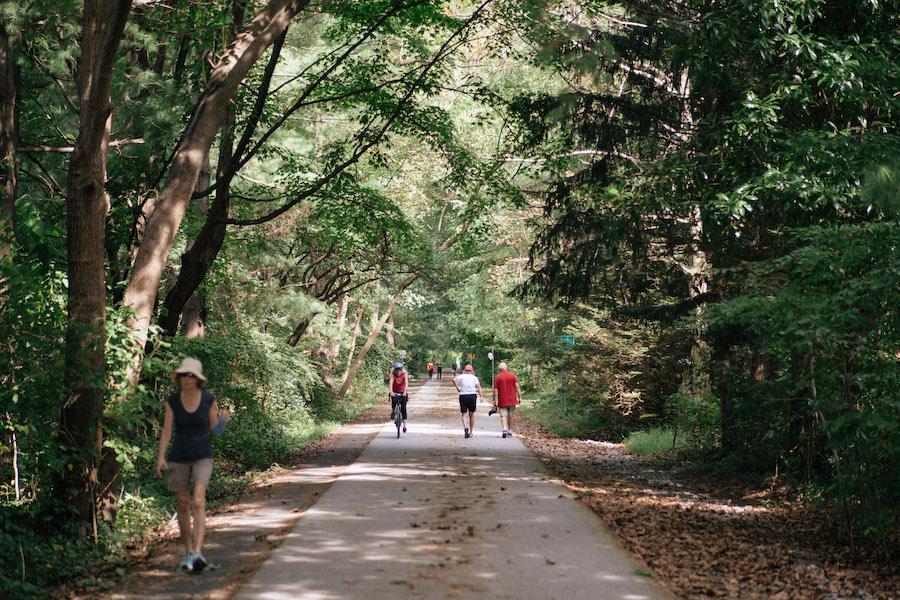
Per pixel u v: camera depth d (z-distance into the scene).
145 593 7.50
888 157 11.67
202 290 21.12
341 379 42.41
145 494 12.57
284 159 20.88
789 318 10.12
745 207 13.55
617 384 26.12
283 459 19.08
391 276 39.00
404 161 31.69
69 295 10.22
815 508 12.74
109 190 15.65
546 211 17.55
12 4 12.41
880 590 8.27
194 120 11.98
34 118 16.80
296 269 31.56
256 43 12.03
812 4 12.66
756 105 12.80
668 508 13.12
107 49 9.70
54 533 9.89
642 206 15.72
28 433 9.56
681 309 17.80
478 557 8.56
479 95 19.58
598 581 7.68
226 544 9.54
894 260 9.47
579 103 16.47
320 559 8.45
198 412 8.49
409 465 16.86
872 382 10.16
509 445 21.69
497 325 47.28
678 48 14.17
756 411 14.55
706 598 7.54
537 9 17.34
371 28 17.16
